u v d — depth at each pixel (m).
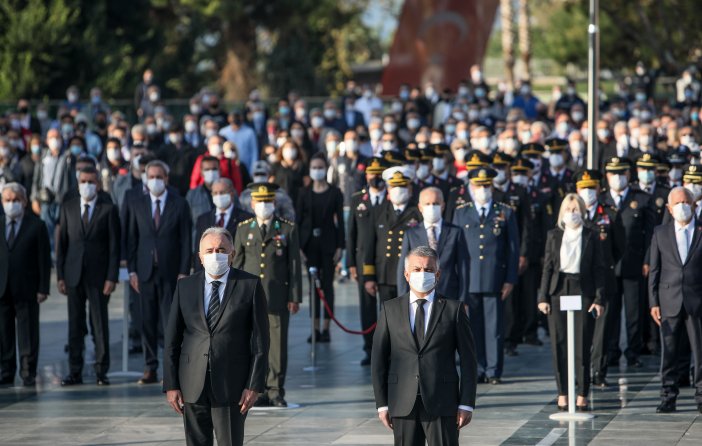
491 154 41.31
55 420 29.59
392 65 98.06
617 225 33.25
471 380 20.78
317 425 28.62
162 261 34.00
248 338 22.02
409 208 36.09
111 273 34.06
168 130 58.22
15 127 59.62
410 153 40.72
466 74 97.25
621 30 111.31
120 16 110.38
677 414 29.75
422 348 20.84
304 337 42.19
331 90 138.12
